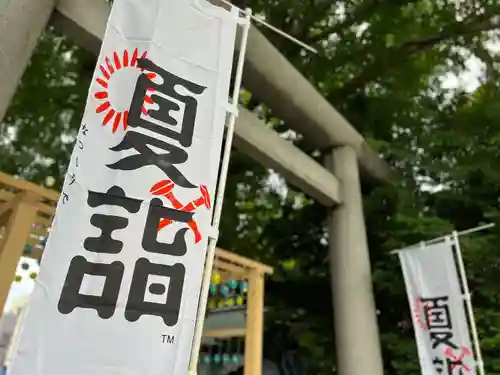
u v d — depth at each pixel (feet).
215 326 15.65
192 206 7.21
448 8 22.61
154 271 6.54
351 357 16.22
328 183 18.71
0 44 8.46
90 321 5.93
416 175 21.70
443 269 15.56
